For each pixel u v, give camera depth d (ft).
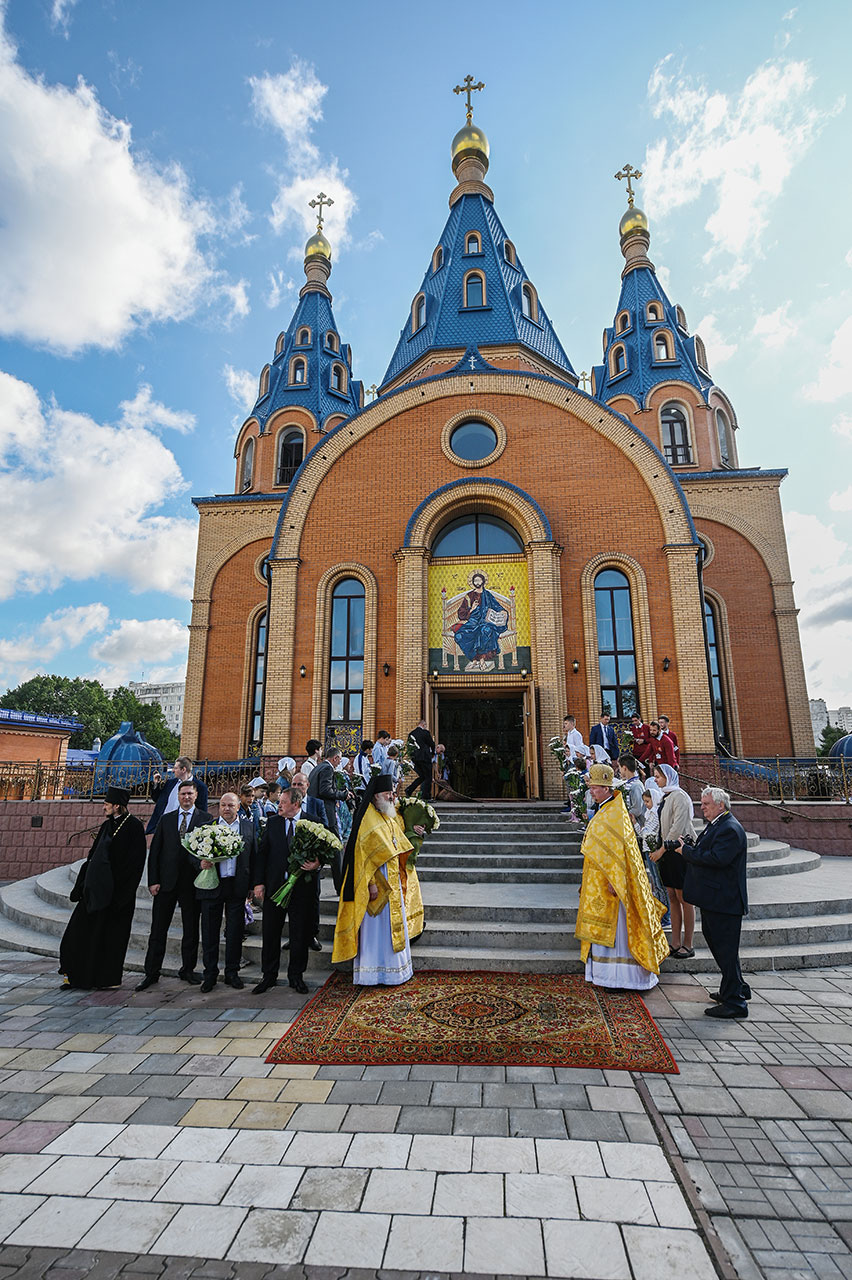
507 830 39.75
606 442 58.18
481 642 56.08
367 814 22.75
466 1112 14.24
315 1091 15.26
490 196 98.48
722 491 77.71
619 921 21.86
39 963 27.58
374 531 59.26
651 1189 11.64
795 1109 14.37
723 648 74.13
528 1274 9.76
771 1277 9.70
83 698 208.23
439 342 84.43
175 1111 14.46
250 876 23.90
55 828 50.47
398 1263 9.99
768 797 52.42
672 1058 16.74
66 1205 11.37
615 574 56.75
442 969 23.54
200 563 81.92
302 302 102.32
